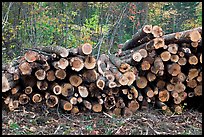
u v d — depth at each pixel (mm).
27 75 5180
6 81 4973
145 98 5680
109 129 4664
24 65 5051
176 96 5617
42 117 5035
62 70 5211
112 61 5633
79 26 13508
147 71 5531
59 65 5074
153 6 16297
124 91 5383
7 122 4695
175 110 5625
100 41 13453
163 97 5641
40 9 12523
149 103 5777
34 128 4570
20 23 12383
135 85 5582
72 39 12711
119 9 15211
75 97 5340
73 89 5293
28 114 5070
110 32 14852
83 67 5242
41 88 5270
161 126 4859
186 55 5496
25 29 12562
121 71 5363
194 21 17062
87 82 5375
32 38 12469
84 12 15586
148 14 16688
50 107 5375
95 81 5309
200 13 16516
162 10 16719
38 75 5160
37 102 5363
